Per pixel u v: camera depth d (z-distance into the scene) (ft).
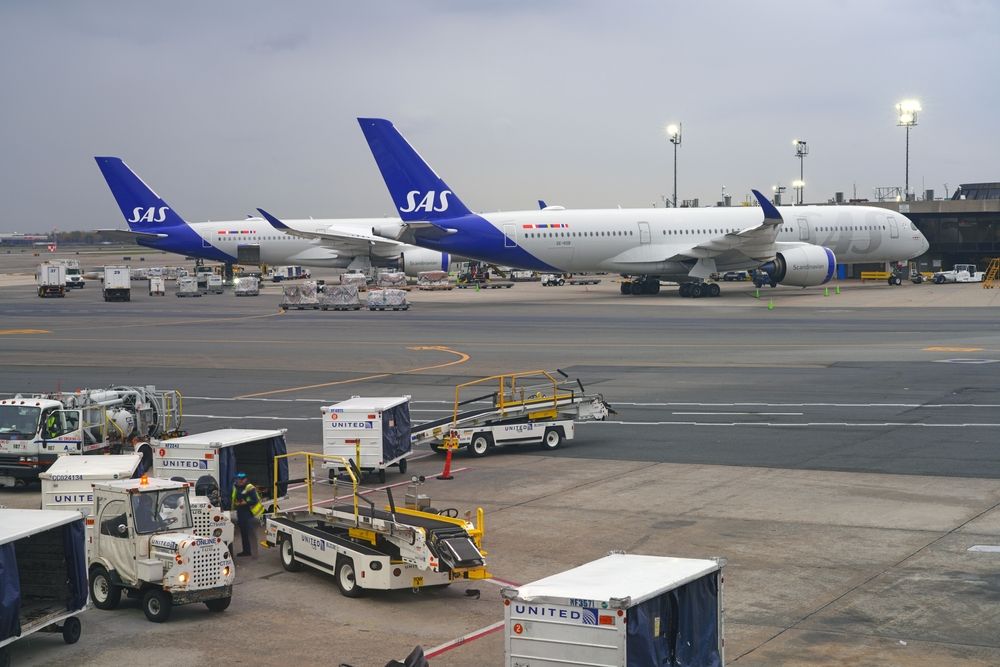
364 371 183.52
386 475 108.37
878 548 77.71
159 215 443.73
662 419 135.64
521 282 474.08
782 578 71.05
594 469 108.06
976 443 115.75
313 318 286.87
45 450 102.58
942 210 418.72
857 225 344.69
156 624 65.31
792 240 336.29
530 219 318.24
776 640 59.67
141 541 66.08
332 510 76.79
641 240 325.42
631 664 44.42
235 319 286.87
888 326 238.89
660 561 51.65
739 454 113.39
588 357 195.42
